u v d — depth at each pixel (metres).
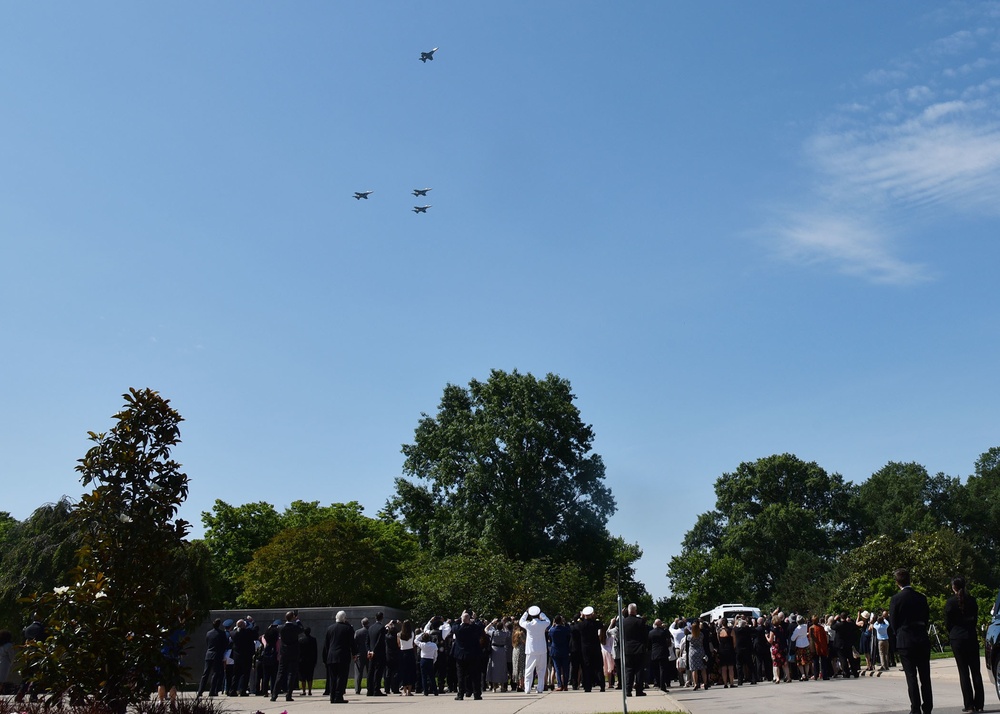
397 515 63.25
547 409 60.69
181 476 13.59
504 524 56.81
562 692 22.59
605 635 25.50
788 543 89.38
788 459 94.50
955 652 12.38
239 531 66.12
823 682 26.00
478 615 43.72
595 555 60.03
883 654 28.36
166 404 13.59
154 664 12.63
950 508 93.06
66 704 12.27
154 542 13.03
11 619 32.88
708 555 94.75
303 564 53.84
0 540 54.53
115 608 12.56
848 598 57.50
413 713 15.61
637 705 16.31
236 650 24.69
